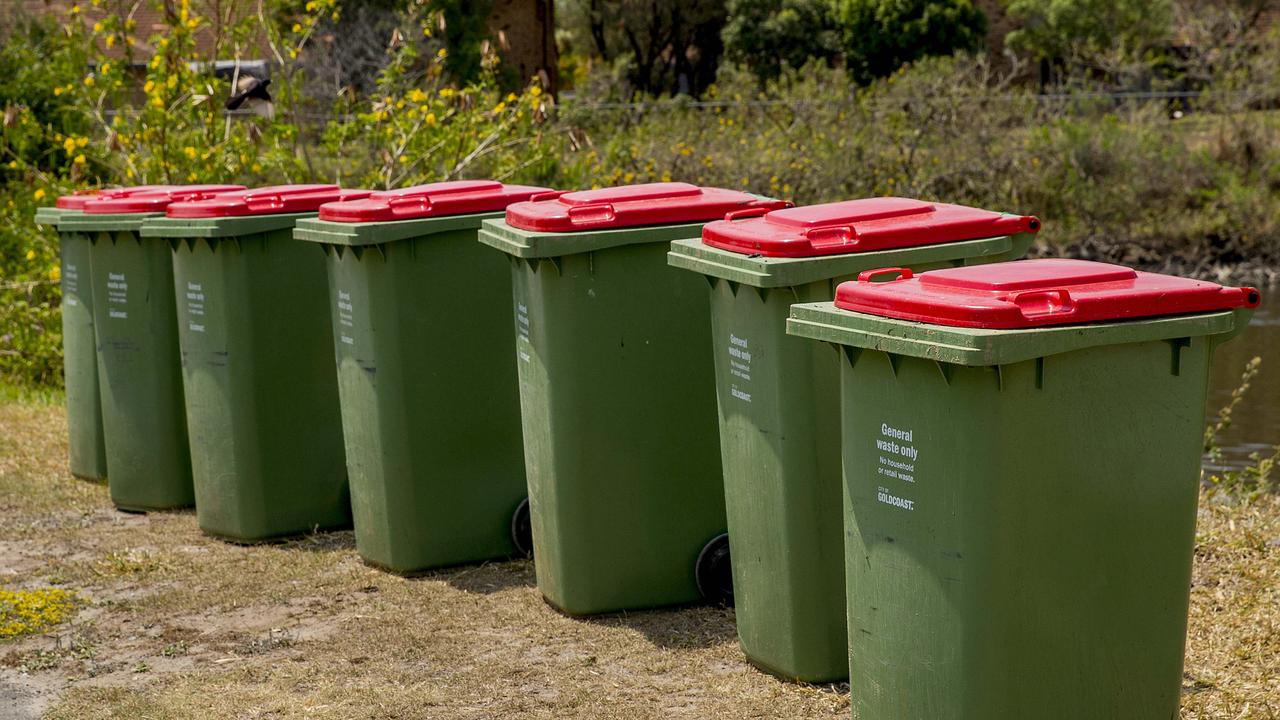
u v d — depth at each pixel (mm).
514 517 6355
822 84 20719
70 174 12164
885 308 3596
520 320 5590
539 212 5359
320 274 6895
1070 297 3391
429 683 4988
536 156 11469
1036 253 20797
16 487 8156
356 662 5246
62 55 11906
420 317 6070
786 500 4570
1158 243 21172
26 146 12586
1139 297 3424
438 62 11766
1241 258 21203
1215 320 3467
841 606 4645
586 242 5203
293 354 6879
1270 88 22703
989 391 3369
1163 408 3529
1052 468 3449
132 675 5219
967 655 3482
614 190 5590
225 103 11375
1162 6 31031
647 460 5496
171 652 5453
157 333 7465
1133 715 3646
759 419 4617
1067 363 3422
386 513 6234
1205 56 24984
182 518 7500
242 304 6754
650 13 39094
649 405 5457
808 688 4691
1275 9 29734
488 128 11656
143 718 4762
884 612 3705
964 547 3445
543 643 5340
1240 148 22188
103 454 8242
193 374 6934
